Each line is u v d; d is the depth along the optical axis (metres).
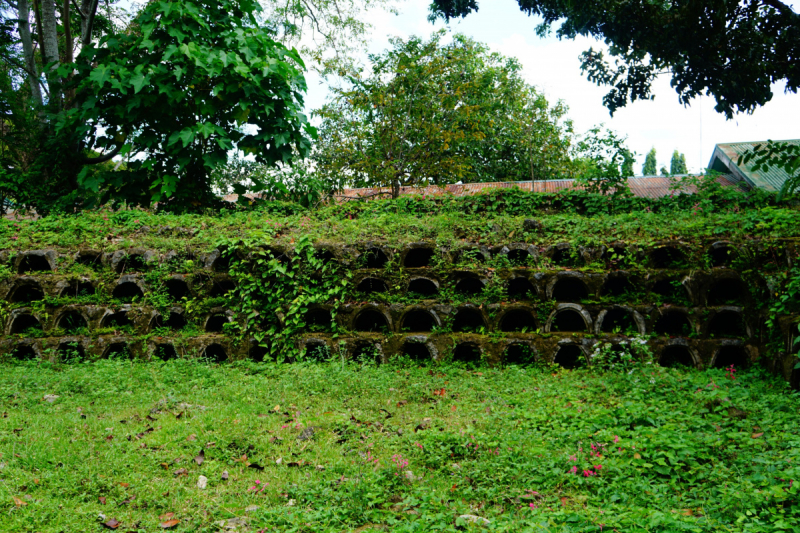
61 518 3.75
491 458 4.63
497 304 8.12
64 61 13.54
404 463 4.48
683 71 11.56
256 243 8.63
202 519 3.84
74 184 12.03
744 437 4.65
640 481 3.98
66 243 9.21
